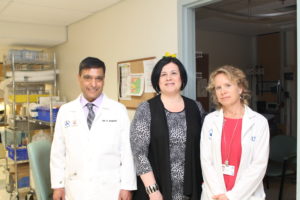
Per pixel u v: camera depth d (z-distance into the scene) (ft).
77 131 5.35
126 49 9.91
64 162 5.62
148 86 8.79
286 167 9.78
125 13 9.89
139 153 5.14
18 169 10.92
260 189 4.80
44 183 6.18
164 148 5.05
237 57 16.62
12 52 13.06
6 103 14.24
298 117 5.38
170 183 5.00
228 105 4.89
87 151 5.28
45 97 12.36
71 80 13.96
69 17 12.28
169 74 5.31
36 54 13.87
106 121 5.46
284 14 11.69
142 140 5.15
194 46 7.85
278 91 15.71
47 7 10.75
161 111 5.23
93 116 5.47
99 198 5.23
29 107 11.21
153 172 5.17
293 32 15.21
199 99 14.26
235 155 4.72
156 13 8.53
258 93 16.83
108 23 10.88
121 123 5.58
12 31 12.82
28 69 13.99
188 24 7.69
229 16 12.17
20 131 11.45
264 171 4.62
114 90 10.72
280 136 10.90
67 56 14.33
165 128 5.09
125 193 5.40
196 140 5.24
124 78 9.95
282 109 15.62
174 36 7.91
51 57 14.42
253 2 10.70
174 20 7.90
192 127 5.21
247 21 13.29
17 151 10.79
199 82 14.39
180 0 7.63
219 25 14.15
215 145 4.87
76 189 5.24
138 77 9.23
